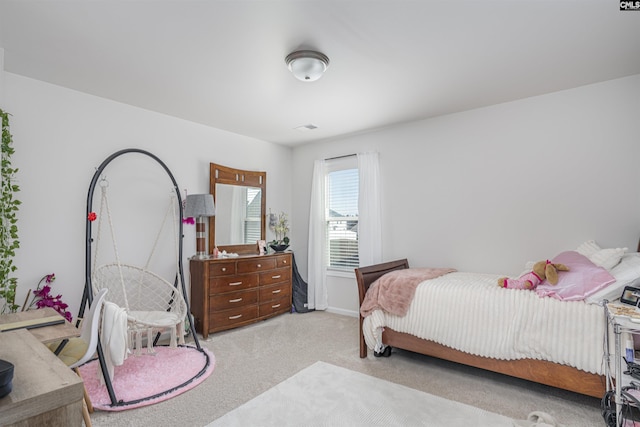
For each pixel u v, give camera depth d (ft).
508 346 7.40
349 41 7.14
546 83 9.43
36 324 5.55
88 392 7.52
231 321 12.29
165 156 11.94
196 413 6.78
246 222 14.56
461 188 11.78
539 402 7.17
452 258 11.94
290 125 13.30
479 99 10.61
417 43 7.25
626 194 8.97
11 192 8.65
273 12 6.11
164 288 11.59
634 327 5.30
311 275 15.57
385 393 7.55
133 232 11.05
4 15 6.16
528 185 10.48
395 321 9.14
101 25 6.53
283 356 9.78
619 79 9.12
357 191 14.71
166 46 7.34
